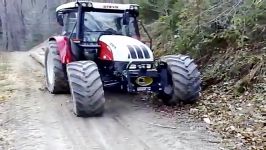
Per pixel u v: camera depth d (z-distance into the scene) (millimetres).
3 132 5320
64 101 7199
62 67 7645
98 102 5926
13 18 46969
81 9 6977
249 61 7027
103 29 7078
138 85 6219
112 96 7516
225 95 6695
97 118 5984
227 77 7223
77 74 5961
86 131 5344
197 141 4867
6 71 11617
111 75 6551
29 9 47281
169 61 6465
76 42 6902
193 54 8391
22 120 5895
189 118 5891
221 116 5812
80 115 6027
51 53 7766
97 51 6855
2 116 6164
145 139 4988
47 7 46562
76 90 5895
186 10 8602
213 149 4590
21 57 17719
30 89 8461
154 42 10297
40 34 45656
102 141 4930
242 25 7324
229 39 7832
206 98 6730
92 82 5910
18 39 46438
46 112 6371
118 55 6258
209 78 7496
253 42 7430
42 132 5297
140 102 7039
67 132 5301
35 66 13227
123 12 7258
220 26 7996
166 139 4965
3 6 47125
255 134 5004
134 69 6199
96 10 7141
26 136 5129
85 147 4719
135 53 6227
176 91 6297
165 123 5668
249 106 6035
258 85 6484
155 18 11812
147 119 5898
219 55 7902
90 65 6109
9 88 8531
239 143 4758
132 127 5508
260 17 7195
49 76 8219
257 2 6652
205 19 8109
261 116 5602
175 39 8891
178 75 6277
